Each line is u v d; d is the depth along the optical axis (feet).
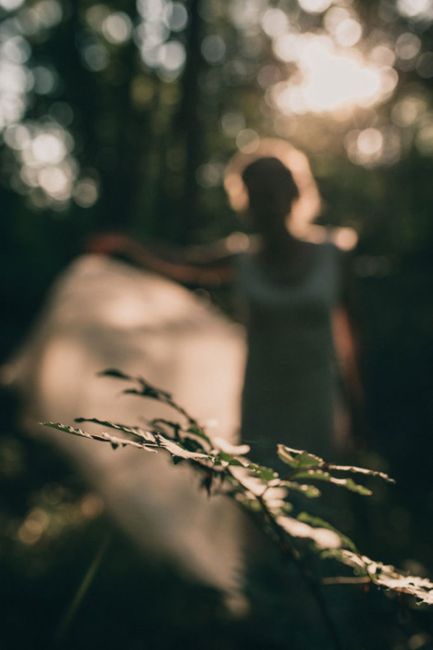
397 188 49.11
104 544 4.55
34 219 57.16
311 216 9.79
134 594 9.16
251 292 9.32
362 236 34.37
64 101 50.29
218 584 8.17
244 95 53.78
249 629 6.98
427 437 16.15
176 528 9.14
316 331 9.18
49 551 10.87
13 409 11.07
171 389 10.64
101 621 8.89
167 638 8.24
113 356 10.80
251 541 8.08
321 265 9.24
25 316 32.48
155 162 47.39
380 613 5.74
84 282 11.31
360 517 10.01
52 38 49.88
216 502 8.59
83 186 58.13
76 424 10.31
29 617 9.12
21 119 53.57
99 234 11.00
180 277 10.60
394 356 19.83
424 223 34.47
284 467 5.32
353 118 57.16
